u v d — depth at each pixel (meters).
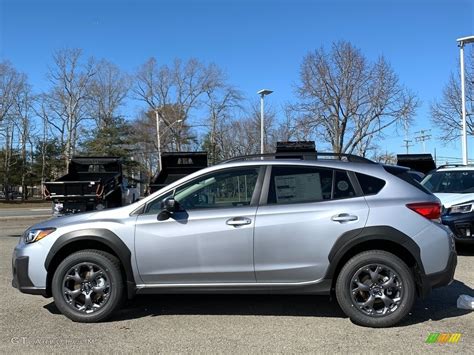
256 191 5.57
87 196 14.86
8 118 54.47
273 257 5.38
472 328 5.28
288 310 5.97
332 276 5.35
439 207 5.53
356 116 30.97
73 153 54.69
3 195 65.94
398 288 5.30
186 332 5.18
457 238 9.16
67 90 55.16
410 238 5.29
